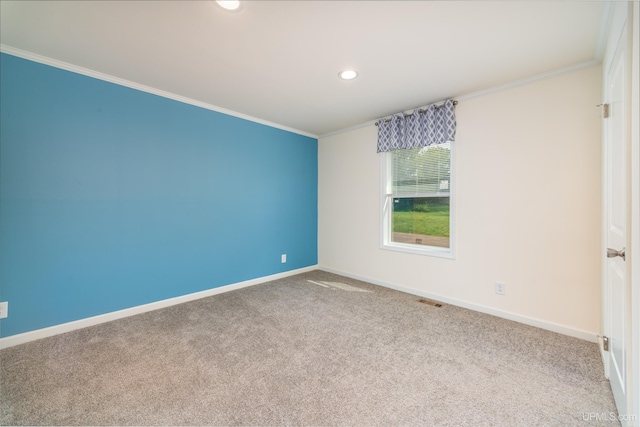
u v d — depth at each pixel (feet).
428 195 10.82
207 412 4.85
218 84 8.79
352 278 13.69
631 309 4.02
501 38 6.23
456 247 9.88
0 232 6.87
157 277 9.65
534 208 8.16
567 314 7.67
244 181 12.12
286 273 13.99
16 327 7.11
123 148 8.77
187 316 9.00
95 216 8.30
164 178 9.72
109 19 5.64
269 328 8.14
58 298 7.72
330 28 5.89
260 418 4.72
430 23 5.71
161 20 5.65
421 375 5.89
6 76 6.85
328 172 14.85
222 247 11.46
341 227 14.24
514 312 8.61
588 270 7.32
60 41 6.48
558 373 5.91
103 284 8.49
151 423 4.61
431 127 10.25
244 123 12.01
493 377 5.81
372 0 5.03
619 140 4.97
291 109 11.09
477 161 9.26
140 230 9.21
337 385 5.58
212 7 5.25
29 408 4.90
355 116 11.94
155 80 8.56
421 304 10.09
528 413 4.81
